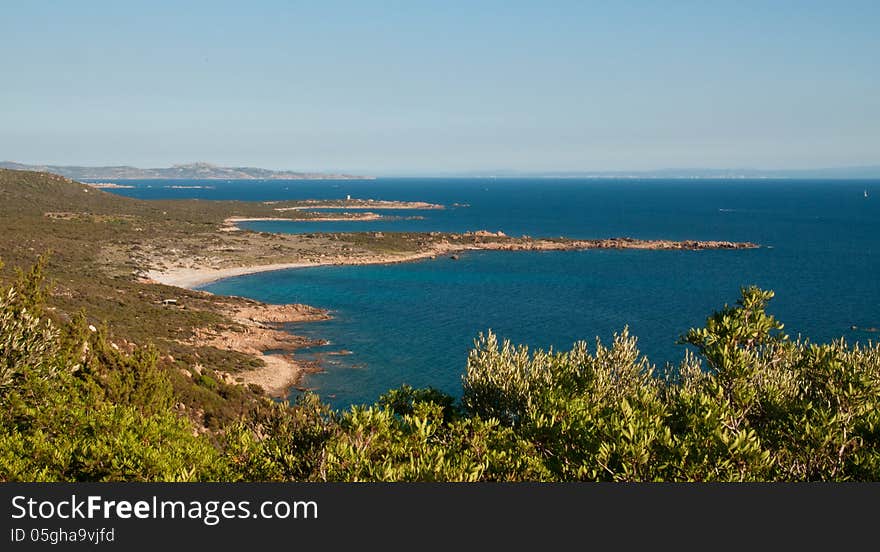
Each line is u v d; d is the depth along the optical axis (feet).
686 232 652.89
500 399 73.41
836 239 584.40
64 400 63.77
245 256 427.74
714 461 45.96
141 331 198.90
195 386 137.90
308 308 276.41
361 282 360.69
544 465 50.55
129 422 57.77
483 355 77.56
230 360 189.88
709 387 56.75
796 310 280.31
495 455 49.42
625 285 356.18
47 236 413.59
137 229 507.71
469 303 302.66
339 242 499.92
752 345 64.13
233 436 56.85
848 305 291.17
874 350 70.59
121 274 335.06
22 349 69.00
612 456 46.65
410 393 78.23
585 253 493.77
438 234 549.95
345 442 48.24
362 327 250.98
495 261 449.89
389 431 50.93
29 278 89.10
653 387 70.85
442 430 60.08
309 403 57.98
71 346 83.25
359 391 174.50
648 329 250.37
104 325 93.09
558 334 242.78
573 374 70.49
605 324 260.01
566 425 53.06
